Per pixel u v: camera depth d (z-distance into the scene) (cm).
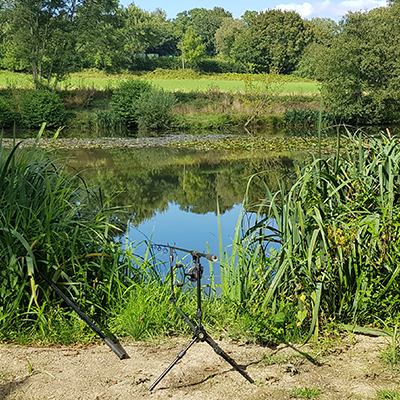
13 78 4047
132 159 1772
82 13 3497
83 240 449
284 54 7831
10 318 375
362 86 3022
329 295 396
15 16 3203
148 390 299
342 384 304
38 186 458
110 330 387
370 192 425
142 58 7306
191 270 311
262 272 416
